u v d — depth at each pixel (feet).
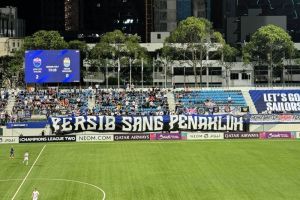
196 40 654.12
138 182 253.85
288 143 388.37
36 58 487.61
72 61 489.67
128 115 448.24
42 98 523.29
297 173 271.69
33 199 207.10
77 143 399.03
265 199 217.77
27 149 369.50
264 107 538.06
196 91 557.33
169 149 362.33
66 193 231.30
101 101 522.06
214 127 436.35
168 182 253.24
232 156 328.70
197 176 267.18
